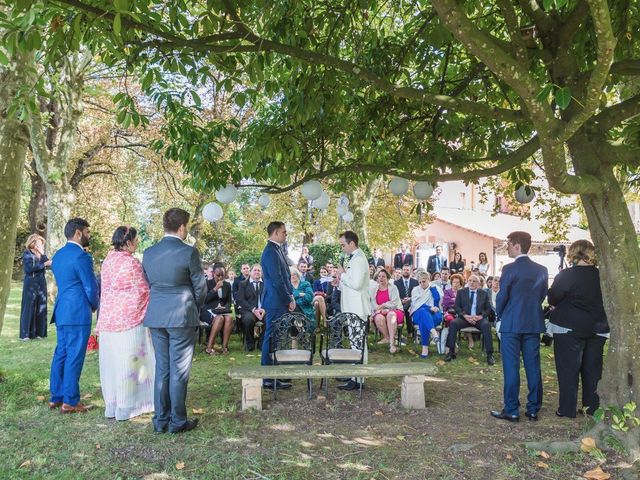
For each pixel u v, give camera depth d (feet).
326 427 14.93
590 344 15.74
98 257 74.49
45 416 15.72
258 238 86.94
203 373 21.99
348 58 20.74
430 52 19.80
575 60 14.05
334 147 20.74
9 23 11.25
